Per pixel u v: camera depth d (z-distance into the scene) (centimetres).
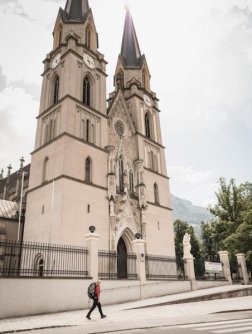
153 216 4256
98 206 3547
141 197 4106
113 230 3550
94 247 2325
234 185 5538
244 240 4122
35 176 3725
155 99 5506
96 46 4794
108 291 2253
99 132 4066
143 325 1247
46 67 4609
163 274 3562
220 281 3531
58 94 4153
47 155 3669
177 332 1034
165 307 1939
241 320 1319
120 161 4219
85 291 2122
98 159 3831
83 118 3919
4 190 5738
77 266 2436
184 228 7281
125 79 5462
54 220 3152
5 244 2053
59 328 1279
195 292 2769
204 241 6950
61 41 4597
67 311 1956
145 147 4734
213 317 1471
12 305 1741
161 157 4984
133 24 6328
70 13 4859
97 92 4381
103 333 1098
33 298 1841
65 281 2030
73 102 3841
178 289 2894
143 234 3925
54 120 3906
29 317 1705
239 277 4091
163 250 4181
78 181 3416
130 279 2514
